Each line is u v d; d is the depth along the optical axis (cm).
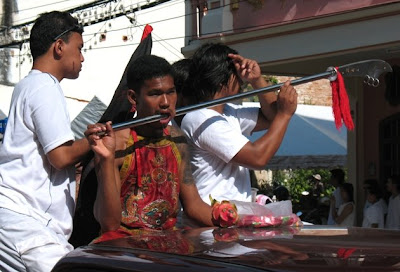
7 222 345
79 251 263
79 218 390
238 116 446
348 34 1074
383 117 1359
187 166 374
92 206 379
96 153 330
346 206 1180
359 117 1413
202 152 407
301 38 1142
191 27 1375
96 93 2338
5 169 359
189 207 369
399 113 1316
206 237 273
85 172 372
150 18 2323
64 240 360
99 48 2250
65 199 364
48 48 373
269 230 296
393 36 1016
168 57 2323
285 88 390
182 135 376
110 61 2338
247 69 414
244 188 421
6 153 359
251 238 265
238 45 1245
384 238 263
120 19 2327
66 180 365
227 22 1267
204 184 408
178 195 366
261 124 445
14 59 2186
